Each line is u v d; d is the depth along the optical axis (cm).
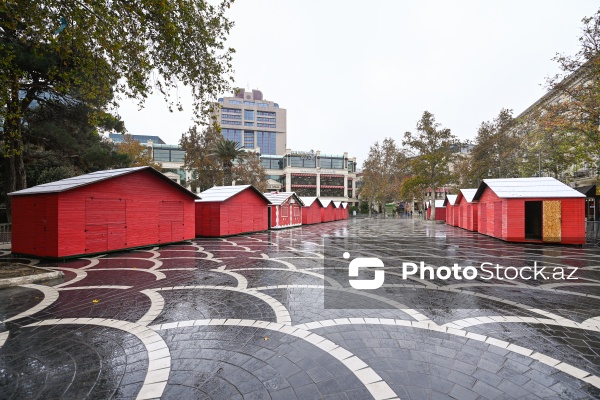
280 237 1864
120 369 321
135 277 750
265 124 13412
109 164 2131
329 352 359
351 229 2619
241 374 311
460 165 3803
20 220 1071
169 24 804
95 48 904
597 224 1520
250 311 502
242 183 4494
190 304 538
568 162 2117
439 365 329
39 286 662
